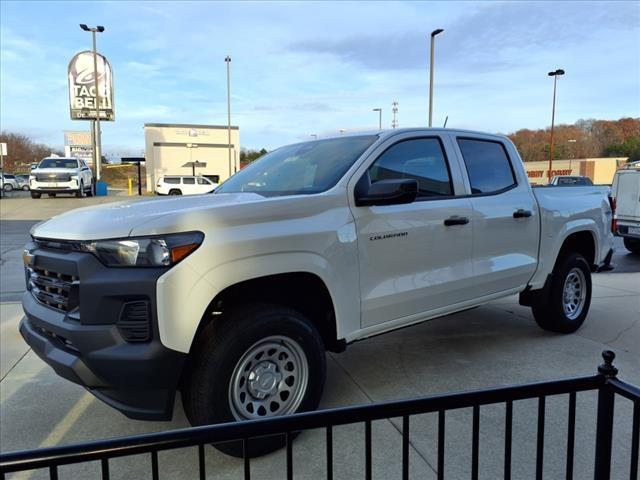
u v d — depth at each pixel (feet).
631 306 20.29
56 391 12.46
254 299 9.52
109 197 86.58
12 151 251.80
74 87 116.37
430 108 87.76
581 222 16.31
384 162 11.56
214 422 8.55
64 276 8.80
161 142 156.15
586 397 11.64
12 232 47.24
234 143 164.14
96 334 8.00
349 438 9.95
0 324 17.95
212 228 8.54
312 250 9.66
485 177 13.89
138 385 8.00
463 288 12.74
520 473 8.70
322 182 10.87
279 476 8.72
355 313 10.57
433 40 86.12
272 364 9.34
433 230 11.93
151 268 8.03
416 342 15.81
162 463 9.20
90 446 4.38
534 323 17.80
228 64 140.97
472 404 5.37
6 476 8.88
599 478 5.89
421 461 9.12
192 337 8.17
